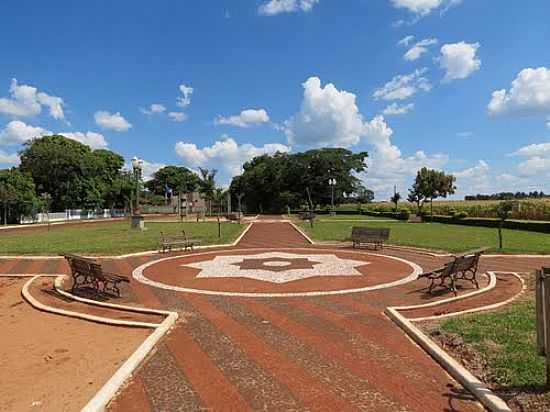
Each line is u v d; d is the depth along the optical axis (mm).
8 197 47156
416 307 8539
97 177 69375
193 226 38188
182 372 5406
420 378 5148
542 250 17641
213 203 70250
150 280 11977
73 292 10359
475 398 4605
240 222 44000
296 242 23172
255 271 13359
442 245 19922
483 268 13656
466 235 26141
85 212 67500
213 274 12852
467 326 6855
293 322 7676
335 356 5914
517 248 18406
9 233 33594
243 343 6527
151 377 5262
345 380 5105
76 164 63594
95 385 5129
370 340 6613
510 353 5578
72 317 8305
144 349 6098
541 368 5043
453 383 4996
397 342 6508
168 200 114500
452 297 9492
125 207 77500
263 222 45125
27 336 7195
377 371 5371
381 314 8203
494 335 6320
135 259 16422
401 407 4422
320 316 8086
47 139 67625
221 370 5453
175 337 6879
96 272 9570
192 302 9336
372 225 39125
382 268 13859
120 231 31797
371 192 88375
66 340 6895
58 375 5477
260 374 5312
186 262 15484
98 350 6355
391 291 10336
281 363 5672
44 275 12789
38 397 4844
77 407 4578
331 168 83625
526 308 8086
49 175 62438
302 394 4742
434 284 11031
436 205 64938
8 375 5531
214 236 26188
